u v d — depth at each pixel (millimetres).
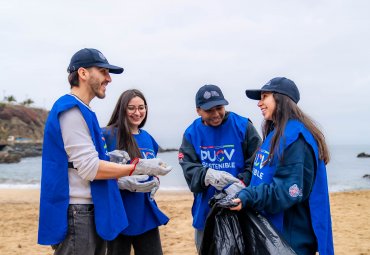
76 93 2844
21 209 11023
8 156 64688
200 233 3717
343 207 10539
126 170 2768
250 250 2605
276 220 2684
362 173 35750
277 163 2613
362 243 6555
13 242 6938
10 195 16125
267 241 2525
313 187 2635
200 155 3684
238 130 3662
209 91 3518
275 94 2770
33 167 51469
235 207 2535
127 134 3559
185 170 3568
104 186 2783
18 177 33969
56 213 2623
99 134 2873
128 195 3471
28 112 149500
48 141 2678
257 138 3641
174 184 24000
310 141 2586
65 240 2699
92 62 2807
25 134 137375
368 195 13469
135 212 3473
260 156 2854
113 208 2801
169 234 7434
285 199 2520
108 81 2947
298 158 2564
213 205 2828
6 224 8648
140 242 3596
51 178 2637
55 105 2748
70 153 2664
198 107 3582
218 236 2674
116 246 3527
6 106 143375
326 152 2686
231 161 3637
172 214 9633
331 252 2670
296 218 2689
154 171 2877
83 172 2639
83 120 2715
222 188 3260
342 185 24125
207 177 3307
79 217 2699
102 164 2689
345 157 85750
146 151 3729
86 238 2725
